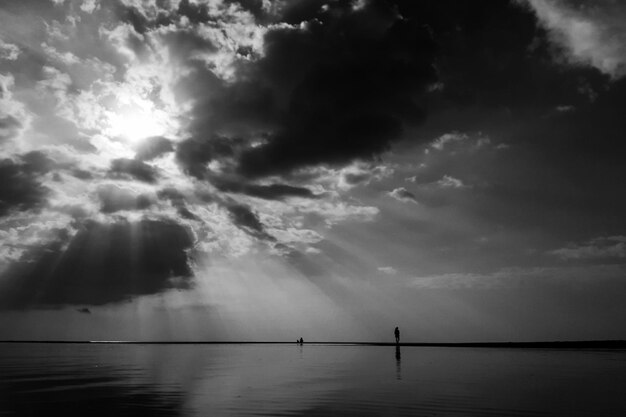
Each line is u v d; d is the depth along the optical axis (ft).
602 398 50.21
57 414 40.91
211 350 226.58
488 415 40.57
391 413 41.34
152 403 47.37
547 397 50.98
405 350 192.34
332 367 97.35
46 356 165.99
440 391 56.13
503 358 125.49
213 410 42.91
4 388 60.90
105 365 110.11
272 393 55.01
